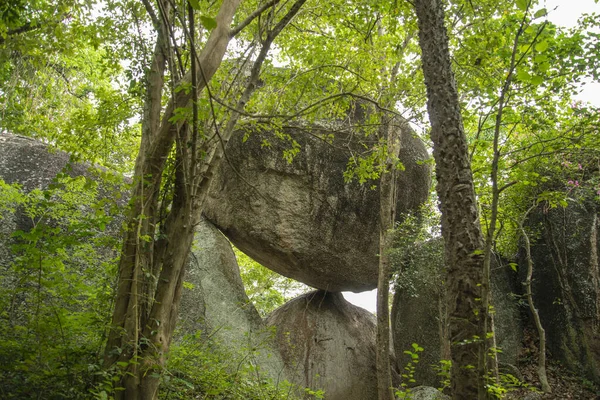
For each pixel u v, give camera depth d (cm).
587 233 1130
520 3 303
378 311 1055
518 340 1150
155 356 441
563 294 1124
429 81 466
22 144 930
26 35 526
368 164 884
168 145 484
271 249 1134
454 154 437
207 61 486
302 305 1248
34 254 420
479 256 406
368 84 836
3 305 446
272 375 996
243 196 1130
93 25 575
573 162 1084
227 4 511
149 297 468
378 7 782
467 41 752
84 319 454
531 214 1215
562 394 1013
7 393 393
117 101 595
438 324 1134
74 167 934
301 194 1138
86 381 424
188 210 492
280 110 745
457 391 389
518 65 335
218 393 573
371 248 1183
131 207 468
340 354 1170
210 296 1030
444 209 429
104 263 528
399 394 521
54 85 1109
